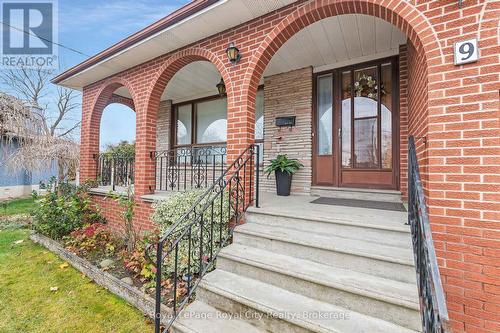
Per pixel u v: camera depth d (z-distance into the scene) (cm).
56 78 571
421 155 248
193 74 544
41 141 716
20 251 438
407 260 195
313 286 202
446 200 203
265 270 226
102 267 345
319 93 478
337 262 223
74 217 489
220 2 299
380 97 417
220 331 190
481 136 192
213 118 668
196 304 225
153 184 467
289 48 403
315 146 472
